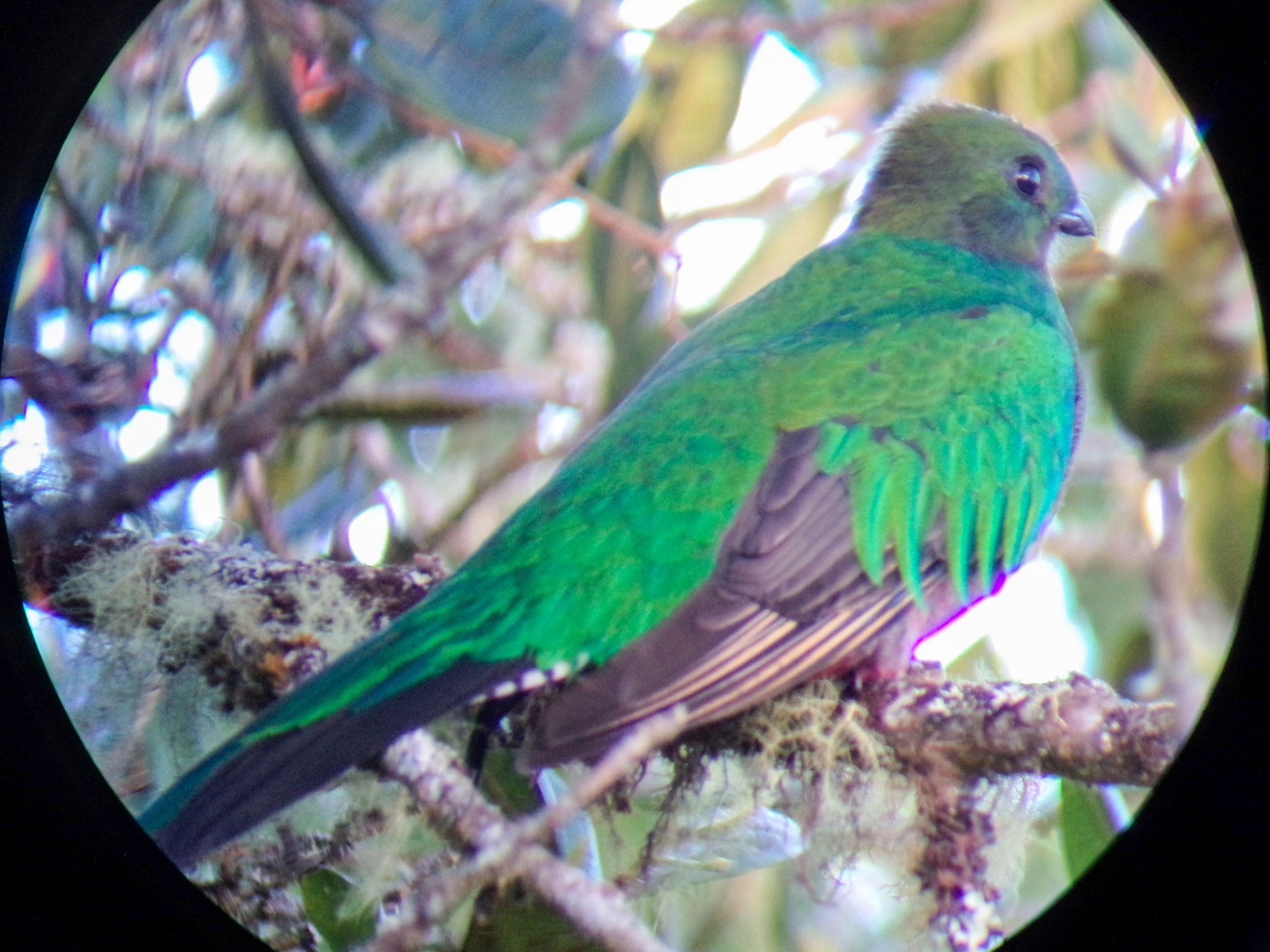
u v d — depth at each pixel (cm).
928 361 634
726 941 636
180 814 626
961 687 631
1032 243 642
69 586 632
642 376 639
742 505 630
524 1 638
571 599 629
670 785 632
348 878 631
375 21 639
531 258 641
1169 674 636
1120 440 639
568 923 627
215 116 641
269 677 632
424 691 628
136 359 639
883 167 643
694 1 641
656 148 641
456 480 640
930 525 633
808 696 631
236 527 636
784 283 638
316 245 640
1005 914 631
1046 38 641
